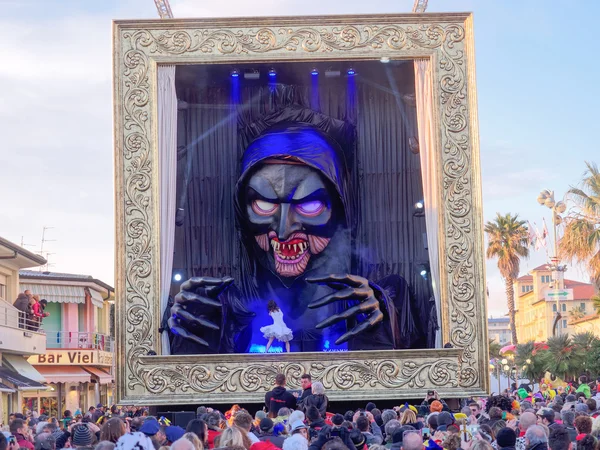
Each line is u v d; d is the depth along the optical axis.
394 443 12.66
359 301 23.52
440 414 13.81
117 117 23.77
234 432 10.26
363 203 25.50
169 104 23.94
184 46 23.95
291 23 23.91
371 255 25.34
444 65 23.94
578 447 9.41
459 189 23.67
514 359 51.44
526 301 134.12
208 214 25.47
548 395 27.95
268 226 24.53
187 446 8.79
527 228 71.94
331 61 24.00
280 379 17.95
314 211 24.66
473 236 23.53
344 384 22.97
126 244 23.47
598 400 18.61
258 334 25.05
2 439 10.85
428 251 25.02
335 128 25.31
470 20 23.94
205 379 22.98
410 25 23.98
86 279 53.75
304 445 10.62
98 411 23.33
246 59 23.83
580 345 47.09
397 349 23.58
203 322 23.27
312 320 25.09
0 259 40.41
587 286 117.06
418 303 25.09
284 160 24.42
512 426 14.27
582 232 45.78
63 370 51.00
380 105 25.67
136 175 23.64
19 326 40.16
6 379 36.66
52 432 15.05
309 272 25.27
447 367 23.11
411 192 25.47
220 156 25.55
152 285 23.36
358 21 23.95
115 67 23.86
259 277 25.41
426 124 23.91
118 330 23.19
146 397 22.95
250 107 25.67
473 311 23.34
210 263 25.34
